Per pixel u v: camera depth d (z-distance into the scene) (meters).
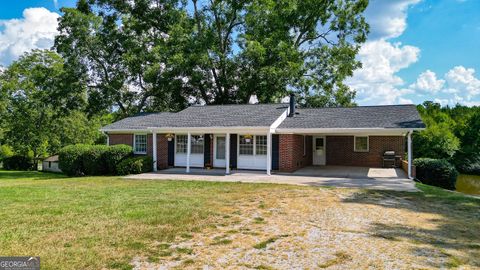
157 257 5.29
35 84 32.22
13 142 34.22
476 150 32.97
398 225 7.28
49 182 15.33
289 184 13.24
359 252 5.55
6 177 21.53
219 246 5.84
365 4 28.38
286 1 27.73
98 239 6.13
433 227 7.17
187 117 20.64
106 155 19.84
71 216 7.82
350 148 21.67
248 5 27.80
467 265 5.03
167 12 28.41
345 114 18.98
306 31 30.30
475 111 37.19
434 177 16.70
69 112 30.66
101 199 10.04
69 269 4.79
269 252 5.55
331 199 10.06
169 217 7.76
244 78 27.58
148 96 29.70
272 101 27.95
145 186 12.93
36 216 7.82
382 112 18.53
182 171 18.66
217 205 9.16
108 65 28.72
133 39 27.73
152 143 20.58
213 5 28.72
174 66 25.70
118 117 32.19
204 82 28.70
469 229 7.04
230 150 19.38
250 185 12.97
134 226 7.00
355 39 29.33
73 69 27.58
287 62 26.59
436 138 29.75
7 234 6.40
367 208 8.89
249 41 26.41
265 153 18.59
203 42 26.27
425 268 4.89
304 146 20.92
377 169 19.39
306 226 7.12
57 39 27.41
